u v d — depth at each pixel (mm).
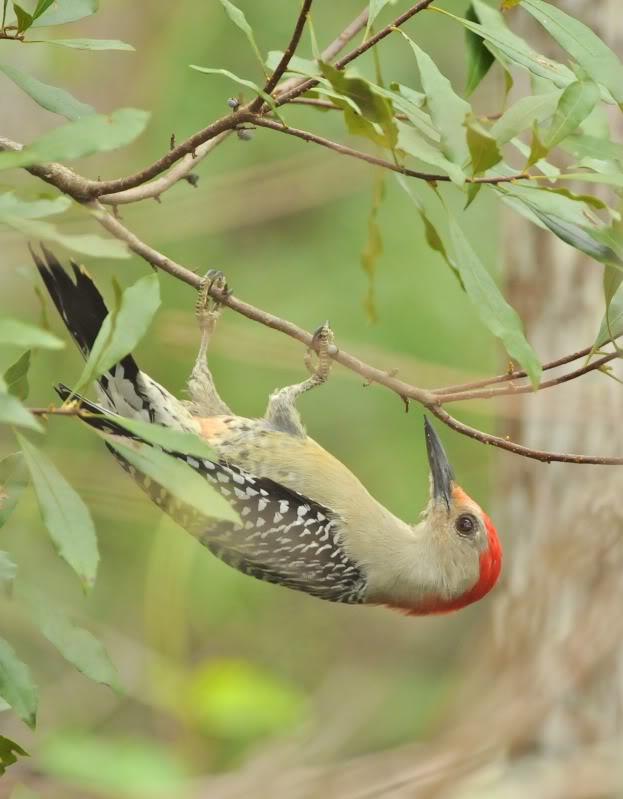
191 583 16188
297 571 10359
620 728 11828
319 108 8102
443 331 16281
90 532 5426
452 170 6148
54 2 7031
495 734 8148
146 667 13758
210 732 12672
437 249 6820
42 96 7168
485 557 10805
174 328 13547
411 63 16953
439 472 10984
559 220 7109
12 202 5195
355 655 16734
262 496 9969
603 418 12648
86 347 8398
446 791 7707
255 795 8648
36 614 6020
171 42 17688
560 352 12852
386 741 14672
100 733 15062
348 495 10461
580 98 6309
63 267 8477
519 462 12891
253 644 16859
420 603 10914
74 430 15039
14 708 5980
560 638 10414
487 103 17328
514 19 12352
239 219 16422
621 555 11336
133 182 7559
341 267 16953
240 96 8211
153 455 5668
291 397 9945
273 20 17188
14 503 6133
